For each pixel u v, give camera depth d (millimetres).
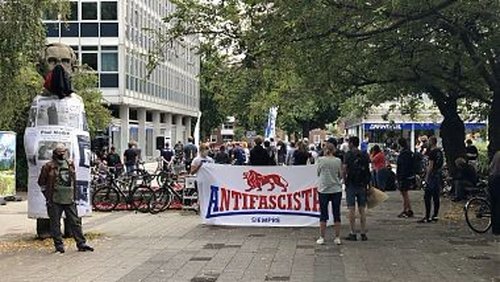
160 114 65000
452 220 17500
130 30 50906
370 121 41094
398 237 14516
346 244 13578
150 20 57469
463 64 18094
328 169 13609
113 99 48812
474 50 16469
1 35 16078
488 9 14305
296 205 16625
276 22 13461
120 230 16078
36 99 14758
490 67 17875
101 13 48750
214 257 12078
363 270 10719
